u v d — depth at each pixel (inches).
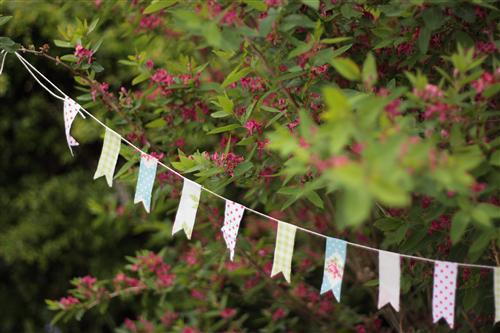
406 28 86.9
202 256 126.4
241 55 90.6
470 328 105.8
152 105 110.8
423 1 76.2
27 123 173.9
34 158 181.8
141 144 108.4
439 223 84.7
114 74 154.1
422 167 51.6
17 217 175.9
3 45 93.4
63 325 180.7
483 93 68.7
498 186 72.3
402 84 96.6
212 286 129.0
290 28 77.0
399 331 114.7
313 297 127.0
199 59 128.3
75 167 183.0
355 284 134.0
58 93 169.6
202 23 67.3
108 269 177.5
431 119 70.0
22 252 170.1
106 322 182.1
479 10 83.4
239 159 89.0
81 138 162.2
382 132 52.9
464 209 64.3
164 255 135.9
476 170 70.6
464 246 86.4
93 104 106.1
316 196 85.0
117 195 167.3
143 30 122.2
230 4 74.9
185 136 111.8
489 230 73.3
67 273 180.5
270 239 131.6
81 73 101.6
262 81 93.0
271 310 143.3
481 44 81.7
